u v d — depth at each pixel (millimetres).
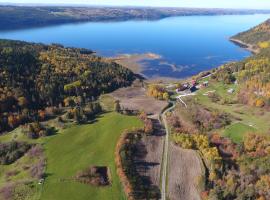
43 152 145250
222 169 129500
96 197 117438
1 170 139375
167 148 147250
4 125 172875
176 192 120812
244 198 113500
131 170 129250
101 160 136750
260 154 140875
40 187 122375
